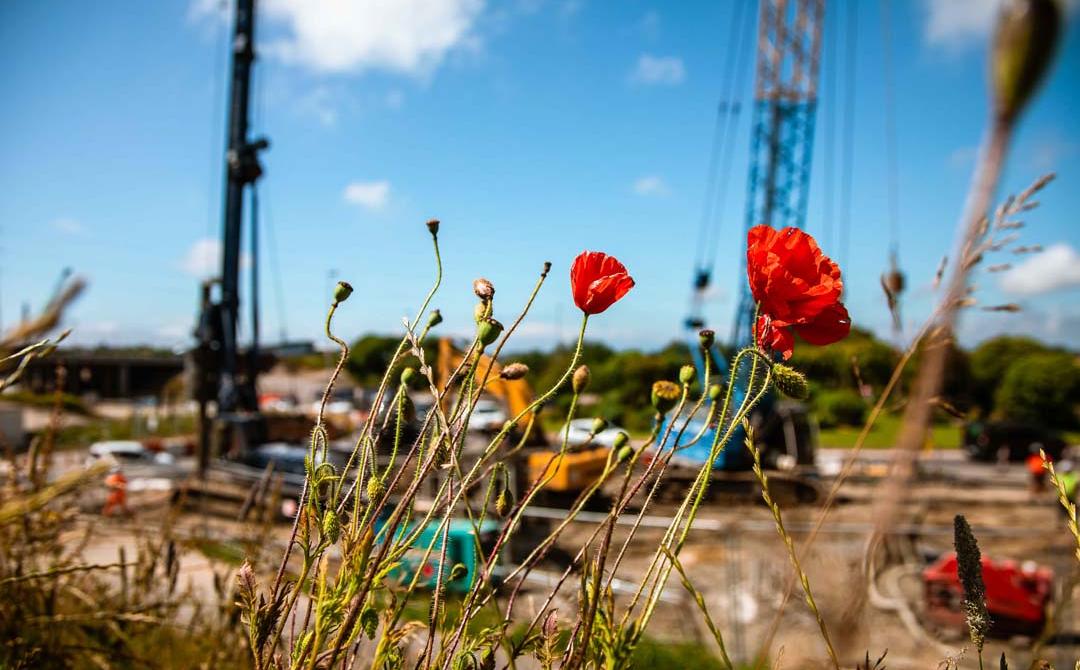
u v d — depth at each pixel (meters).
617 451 1.09
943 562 7.98
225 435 16.92
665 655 5.32
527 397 15.77
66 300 0.99
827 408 40.41
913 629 7.06
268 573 1.79
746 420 1.08
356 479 1.10
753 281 1.09
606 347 38.88
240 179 19.12
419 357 1.10
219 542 3.38
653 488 1.09
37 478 2.33
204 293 17.38
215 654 2.57
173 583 2.92
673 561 1.02
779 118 38.03
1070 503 1.07
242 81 19.62
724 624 7.48
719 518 13.74
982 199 0.28
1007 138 0.27
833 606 0.88
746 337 29.77
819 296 1.05
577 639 1.03
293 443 18.88
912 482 0.42
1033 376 48.03
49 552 2.54
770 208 37.47
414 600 1.28
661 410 1.11
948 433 40.31
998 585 7.22
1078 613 7.26
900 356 1.29
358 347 52.22
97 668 2.61
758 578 8.40
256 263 19.89
